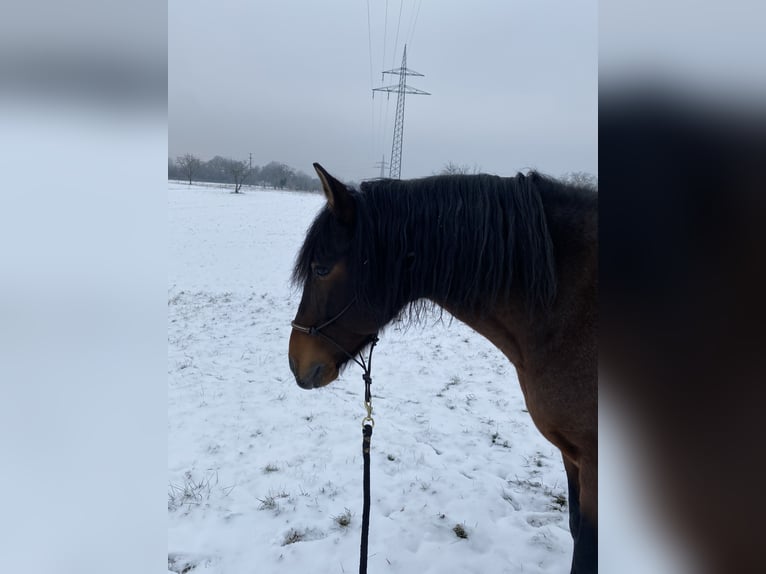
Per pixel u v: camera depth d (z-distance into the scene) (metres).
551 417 1.76
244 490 3.32
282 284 12.71
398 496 3.24
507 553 2.67
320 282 2.04
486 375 5.85
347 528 2.90
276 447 3.95
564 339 1.70
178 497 3.23
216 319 8.80
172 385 5.36
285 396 5.07
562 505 3.14
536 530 2.85
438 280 1.86
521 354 1.87
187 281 12.85
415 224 1.89
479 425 4.38
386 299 1.95
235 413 4.63
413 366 6.17
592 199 1.78
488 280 1.79
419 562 2.61
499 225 1.78
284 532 2.87
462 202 1.84
